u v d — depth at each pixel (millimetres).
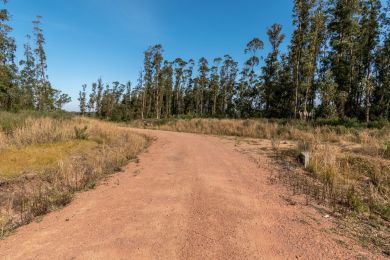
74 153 8570
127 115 48656
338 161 7430
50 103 41531
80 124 13906
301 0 25016
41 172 6309
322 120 20812
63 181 5789
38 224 3869
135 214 4172
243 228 3660
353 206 4504
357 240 3361
